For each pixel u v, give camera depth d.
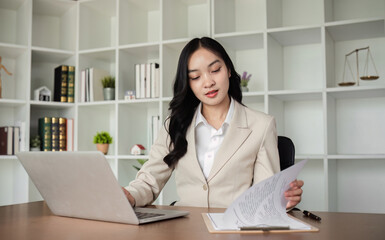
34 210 1.39
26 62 3.32
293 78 3.29
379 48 3.08
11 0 3.39
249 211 1.04
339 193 3.17
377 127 3.07
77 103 3.45
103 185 1.08
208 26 3.08
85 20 3.57
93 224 1.12
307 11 3.27
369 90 2.75
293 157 1.78
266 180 1.00
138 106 3.55
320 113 3.21
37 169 1.23
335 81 3.18
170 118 1.74
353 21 2.74
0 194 3.52
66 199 1.21
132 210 1.07
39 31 3.72
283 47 3.34
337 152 3.16
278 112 3.17
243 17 3.44
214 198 1.61
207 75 1.60
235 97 1.79
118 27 3.38
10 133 3.25
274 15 3.12
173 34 3.38
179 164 1.70
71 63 3.57
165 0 3.27
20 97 3.43
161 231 1.00
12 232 1.02
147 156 3.21
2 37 3.59
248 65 3.39
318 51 3.23
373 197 3.09
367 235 0.92
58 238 0.94
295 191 1.19
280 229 0.99
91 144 3.58
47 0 3.41
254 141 1.62
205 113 1.78
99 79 3.50
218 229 0.99
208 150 1.73
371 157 2.68
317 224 1.07
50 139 3.37
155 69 3.30
